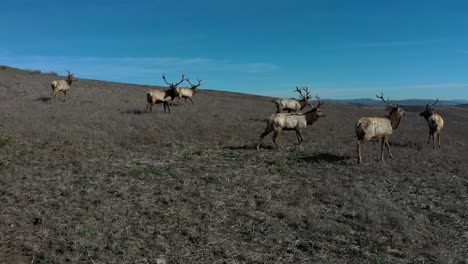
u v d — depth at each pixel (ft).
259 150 49.70
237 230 25.49
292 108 76.38
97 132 52.95
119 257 21.16
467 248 24.29
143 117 68.90
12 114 63.82
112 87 144.56
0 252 20.67
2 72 142.72
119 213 26.78
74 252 21.07
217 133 60.08
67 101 90.27
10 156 39.50
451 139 67.26
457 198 33.50
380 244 24.30
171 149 47.91
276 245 23.71
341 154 48.16
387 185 36.40
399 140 61.52
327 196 32.09
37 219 24.73
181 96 98.84
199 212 27.81
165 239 23.59
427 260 22.59
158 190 32.09
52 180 32.86
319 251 23.16
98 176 34.81
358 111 135.23
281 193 32.86
